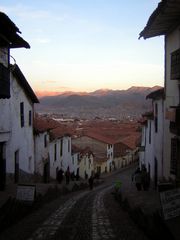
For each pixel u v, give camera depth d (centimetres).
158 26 1900
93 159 6962
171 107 1892
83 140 7950
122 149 9188
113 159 8556
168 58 2058
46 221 1342
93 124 13238
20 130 2662
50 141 3769
